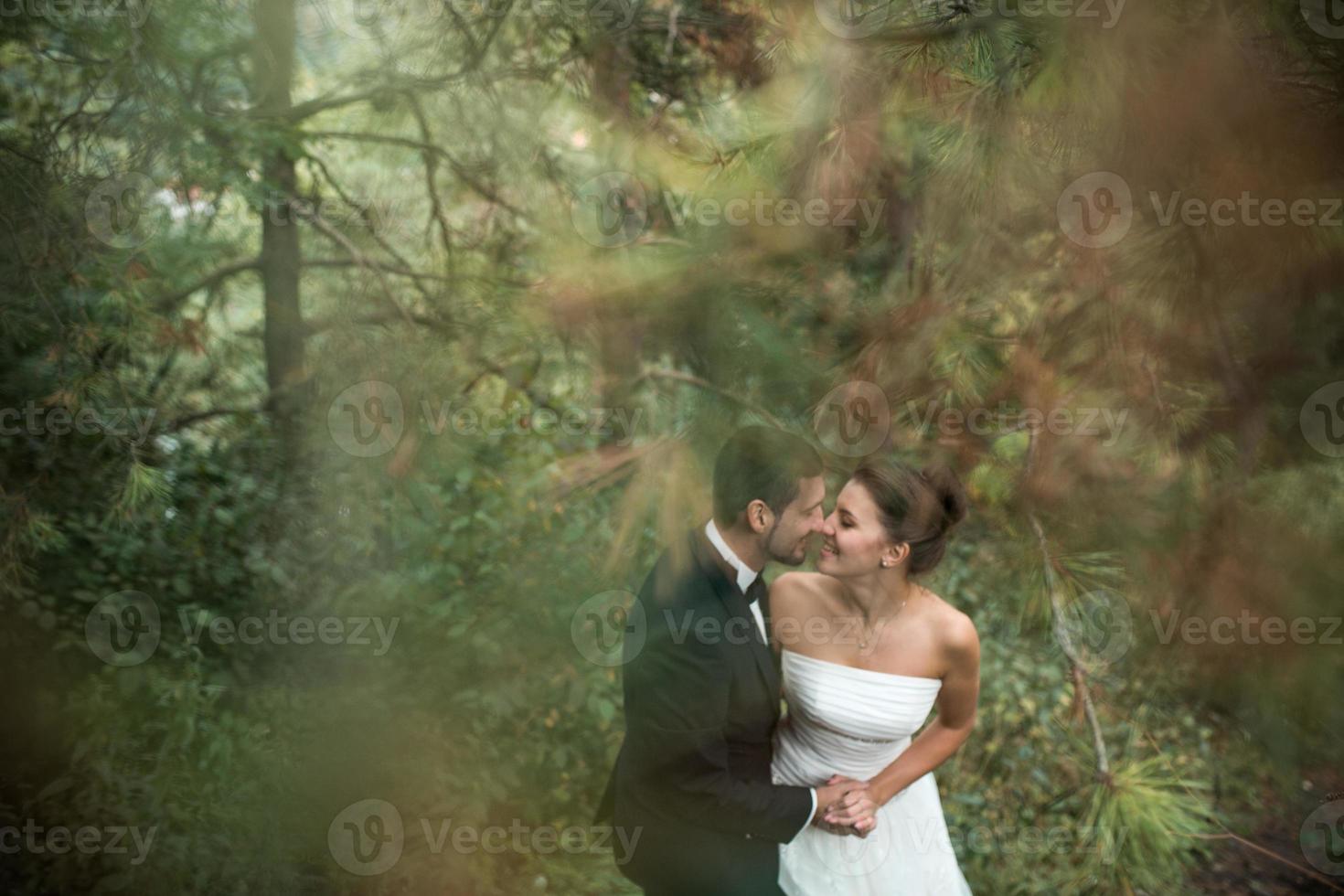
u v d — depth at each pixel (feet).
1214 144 5.40
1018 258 6.39
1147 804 5.94
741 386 7.11
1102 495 6.15
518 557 10.59
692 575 7.58
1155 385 5.98
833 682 8.24
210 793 9.43
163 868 8.92
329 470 10.64
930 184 6.48
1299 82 5.42
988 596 10.45
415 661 10.99
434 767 10.32
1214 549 5.70
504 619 10.60
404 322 10.14
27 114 9.50
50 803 9.20
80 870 8.79
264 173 10.88
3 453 9.63
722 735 7.56
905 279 6.84
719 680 7.43
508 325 9.08
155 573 10.68
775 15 7.58
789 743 8.71
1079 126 5.72
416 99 10.53
